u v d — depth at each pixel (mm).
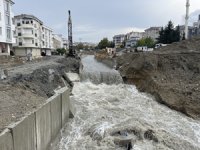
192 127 14727
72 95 21328
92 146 11406
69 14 46156
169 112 17734
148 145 11531
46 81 18844
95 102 19641
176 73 24469
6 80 14555
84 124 14367
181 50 34812
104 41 128875
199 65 25047
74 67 34625
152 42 86125
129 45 125000
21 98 11938
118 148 11195
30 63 29891
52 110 11695
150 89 23359
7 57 30734
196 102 17453
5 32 38188
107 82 29344
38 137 9656
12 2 40625
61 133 13133
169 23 78688
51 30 86938
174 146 11617
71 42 47500
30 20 59062
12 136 7332
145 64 26812
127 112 17188
